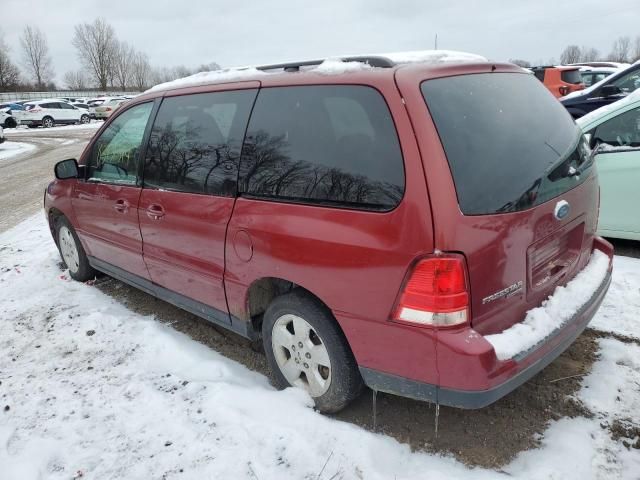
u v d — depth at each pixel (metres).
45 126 34.25
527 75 3.06
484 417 2.86
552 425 2.76
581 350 3.40
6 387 3.43
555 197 2.59
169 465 2.62
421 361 2.33
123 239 4.13
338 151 2.55
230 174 3.06
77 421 3.02
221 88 3.26
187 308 3.75
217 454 2.65
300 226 2.63
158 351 3.75
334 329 2.67
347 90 2.57
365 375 2.58
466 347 2.20
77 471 2.64
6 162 16.88
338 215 2.49
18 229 7.79
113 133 4.24
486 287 2.29
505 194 2.33
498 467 2.49
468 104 2.48
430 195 2.20
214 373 3.42
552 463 2.47
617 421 2.75
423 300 2.24
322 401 2.86
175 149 3.52
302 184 2.68
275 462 2.56
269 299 3.25
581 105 8.70
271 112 2.91
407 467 2.52
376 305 2.40
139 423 2.96
